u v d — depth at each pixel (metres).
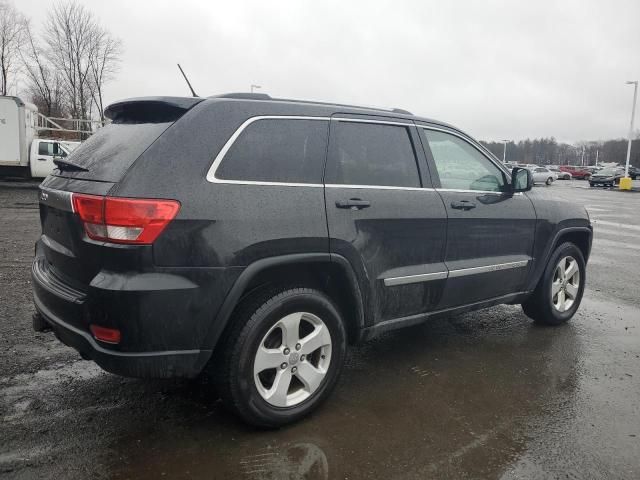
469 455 2.85
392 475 2.65
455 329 4.97
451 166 4.06
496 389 3.68
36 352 4.02
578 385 3.78
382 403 3.42
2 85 45.25
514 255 4.47
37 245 3.60
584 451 2.92
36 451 2.76
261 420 2.95
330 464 2.73
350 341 3.47
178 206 2.61
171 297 2.59
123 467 2.66
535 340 4.71
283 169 3.04
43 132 25.09
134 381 3.60
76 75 45.28
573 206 5.10
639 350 4.53
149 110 3.03
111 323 2.55
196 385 3.57
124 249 2.53
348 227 3.19
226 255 2.72
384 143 3.61
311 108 3.28
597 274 7.67
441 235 3.79
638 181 54.88
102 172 2.73
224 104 2.95
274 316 2.92
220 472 2.64
